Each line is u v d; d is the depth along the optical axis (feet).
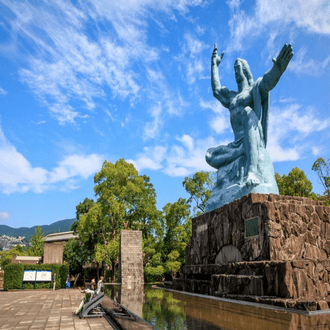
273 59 59.77
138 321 27.55
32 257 148.66
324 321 27.40
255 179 59.47
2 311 36.32
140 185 123.75
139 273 96.48
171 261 110.32
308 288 37.11
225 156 72.33
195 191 119.34
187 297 51.06
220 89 79.25
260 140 65.26
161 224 125.39
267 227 44.19
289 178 115.55
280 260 40.14
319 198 113.80
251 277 41.29
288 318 29.07
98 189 119.24
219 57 84.12
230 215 54.13
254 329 24.32
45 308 38.99
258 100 67.26
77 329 25.75
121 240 98.02
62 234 191.31
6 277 82.99
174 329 25.21
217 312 33.71
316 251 45.73
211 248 59.82
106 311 34.63
